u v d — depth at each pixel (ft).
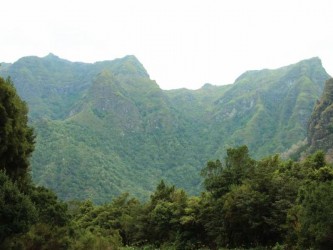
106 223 250.16
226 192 170.60
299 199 127.13
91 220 274.77
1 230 69.41
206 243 183.83
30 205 74.43
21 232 72.90
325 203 95.04
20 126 97.19
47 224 89.81
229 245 160.45
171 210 199.82
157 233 205.98
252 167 169.37
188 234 186.50
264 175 152.15
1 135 88.22
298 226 112.16
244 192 148.56
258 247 145.07
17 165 96.12
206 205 179.11
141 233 211.61
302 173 159.63
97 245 107.55
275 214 139.13
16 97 100.89
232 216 151.12
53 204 110.32
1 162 90.48
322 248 95.61
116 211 265.34
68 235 101.30
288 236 124.26
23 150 96.17
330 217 92.53
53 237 84.58
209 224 168.76
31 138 110.32
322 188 99.96
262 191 149.48
